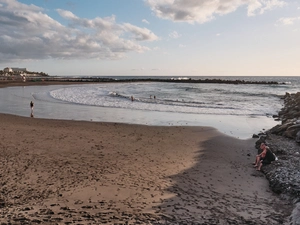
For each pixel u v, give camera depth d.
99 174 9.01
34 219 5.60
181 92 55.69
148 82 116.44
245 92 56.94
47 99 37.47
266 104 34.62
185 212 6.38
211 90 63.12
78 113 25.11
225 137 16.00
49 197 7.04
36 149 11.89
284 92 57.91
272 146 13.40
